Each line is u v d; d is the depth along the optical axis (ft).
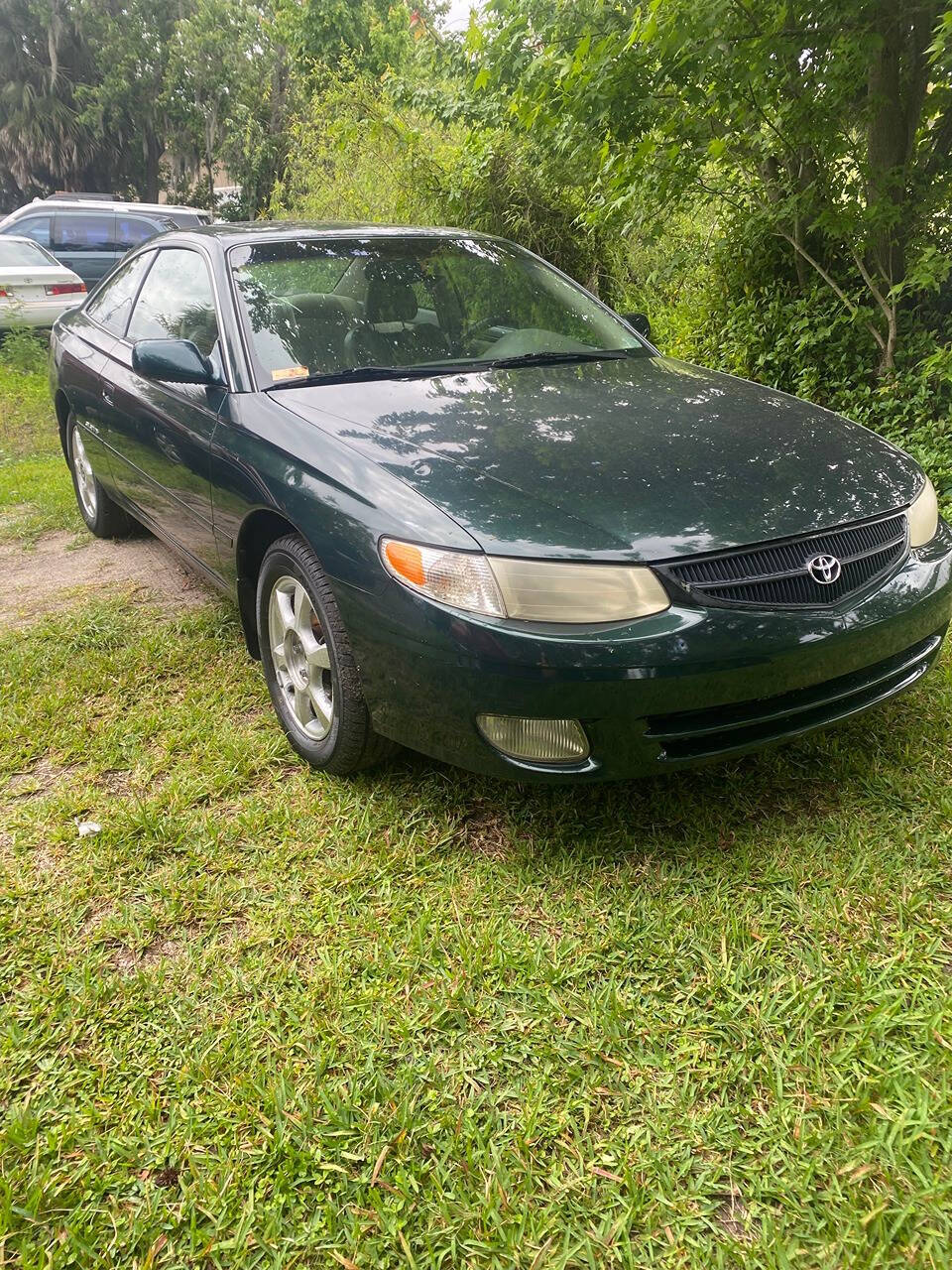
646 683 7.03
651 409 9.57
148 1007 6.59
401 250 11.99
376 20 49.78
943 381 16.26
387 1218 5.12
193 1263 4.99
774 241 19.08
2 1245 5.08
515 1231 5.03
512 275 12.46
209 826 8.46
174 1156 5.53
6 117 106.93
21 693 11.14
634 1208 5.10
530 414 9.22
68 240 48.01
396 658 7.67
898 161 16.69
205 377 10.17
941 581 8.54
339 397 9.53
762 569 7.45
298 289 10.94
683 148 16.56
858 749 9.31
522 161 25.45
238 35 102.37
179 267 12.52
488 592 7.13
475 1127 5.58
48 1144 5.59
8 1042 6.29
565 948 6.97
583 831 8.33
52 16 102.89
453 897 7.56
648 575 7.13
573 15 15.69
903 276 17.42
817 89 15.28
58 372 15.96
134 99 107.34
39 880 7.96
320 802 8.92
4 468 23.79
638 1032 6.25
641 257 29.58
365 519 7.88
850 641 7.66
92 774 9.50
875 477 8.69
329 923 7.36
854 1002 6.36
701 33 13.65
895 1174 5.20
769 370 19.71
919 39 15.42
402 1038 6.29
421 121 30.91
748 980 6.63
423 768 9.30
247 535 9.90
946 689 10.26
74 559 16.26
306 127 38.52
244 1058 6.15
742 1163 5.34
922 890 7.38
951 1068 5.79
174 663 11.82
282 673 9.77
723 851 7.99
